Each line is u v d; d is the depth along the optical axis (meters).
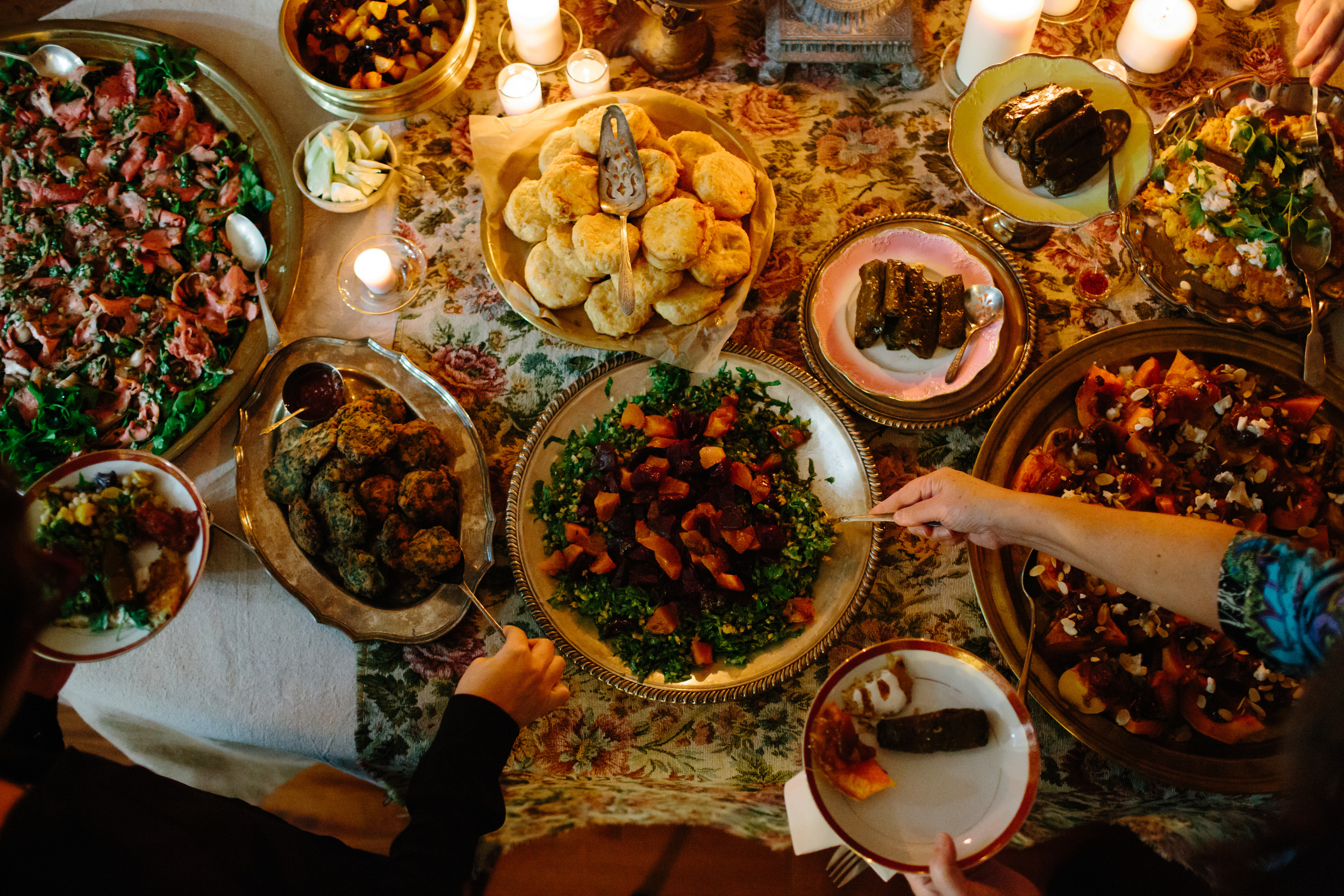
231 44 2.16
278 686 1.65
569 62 2.01
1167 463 1.57
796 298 1.87
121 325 1.86
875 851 1.26
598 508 1.58
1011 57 1.87
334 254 1.96
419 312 1.91
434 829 1.19
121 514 1.56
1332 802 0.72
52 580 0.89
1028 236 1.86
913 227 1.85
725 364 1.74
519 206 1.77
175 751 1.73
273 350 1.83
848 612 1.54
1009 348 1.75
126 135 2.00
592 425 1.73
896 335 1.68
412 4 1.99
